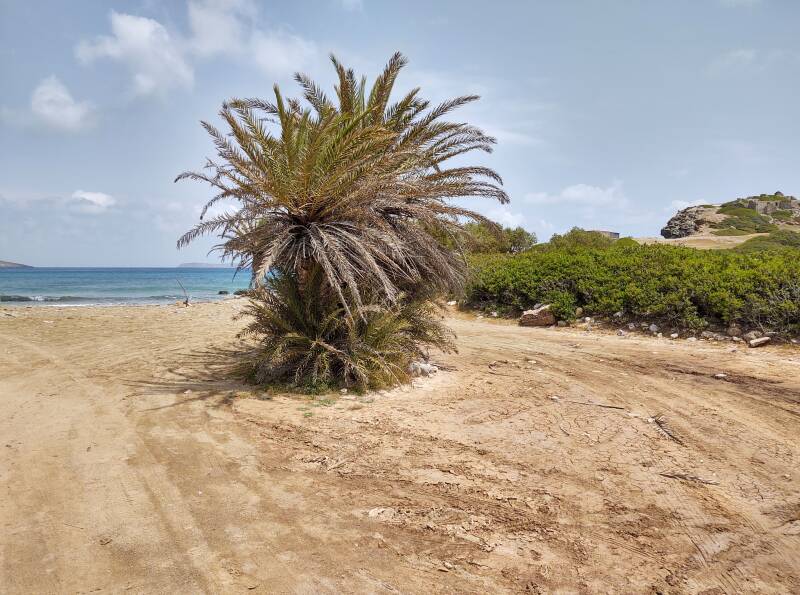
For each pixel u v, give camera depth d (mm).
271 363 7121
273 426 5281
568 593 2578
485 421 5574
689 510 3539
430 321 8258
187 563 2775
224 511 3396
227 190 6996
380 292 7723
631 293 12570
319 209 7066
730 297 10766
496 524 3301
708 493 3814
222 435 4969
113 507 3422
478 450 4672
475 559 2881
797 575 2785
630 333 12000
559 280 14680
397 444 4805
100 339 11453
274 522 3264
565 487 3895
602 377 7816
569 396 6691
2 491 3643
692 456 4574
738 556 2965
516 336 12203
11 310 18656
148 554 2859
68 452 4438
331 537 3090
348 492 3740
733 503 3654
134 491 3676
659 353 9633
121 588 2537
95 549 2896
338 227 7074
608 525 3314
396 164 7969
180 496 3609
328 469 4172
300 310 7297
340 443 4805
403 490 3797
